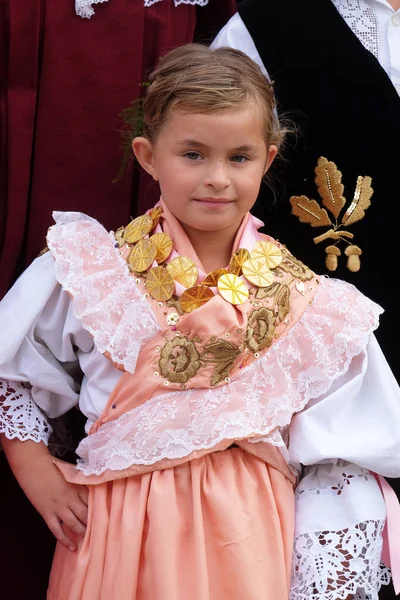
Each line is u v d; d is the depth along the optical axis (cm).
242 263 151
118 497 144
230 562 139
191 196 145
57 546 159
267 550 143
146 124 154
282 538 145
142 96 181
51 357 157
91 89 178
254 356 147
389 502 153
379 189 175
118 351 146
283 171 177
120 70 179
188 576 138
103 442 147
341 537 146
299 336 151
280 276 153
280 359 149
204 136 141
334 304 154
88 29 176
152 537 138
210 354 144
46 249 159
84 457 153
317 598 143
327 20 177
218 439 141
